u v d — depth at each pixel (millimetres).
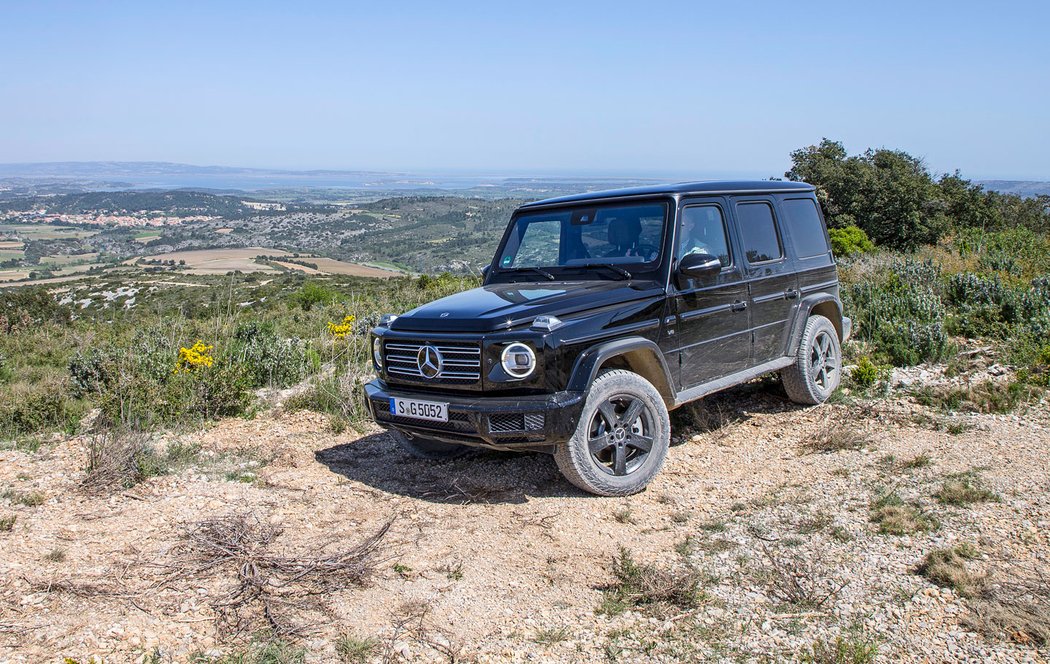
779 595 3393
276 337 9680
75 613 3396
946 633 2994
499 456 5781
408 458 5852
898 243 30766
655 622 3242
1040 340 7500
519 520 4535
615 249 5605
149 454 5773
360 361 9148
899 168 30938
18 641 3148
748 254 6051
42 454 6172
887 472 4879
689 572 3658
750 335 6016
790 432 5984
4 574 3811
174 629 3262
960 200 32562
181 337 10094
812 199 7160
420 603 3496
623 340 4945
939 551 3623
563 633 3178
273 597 3551
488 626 3275
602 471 4824
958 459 4992
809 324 6578
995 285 9695
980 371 7066
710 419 6332
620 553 3973
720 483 5012
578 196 6121
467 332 4750
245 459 5902
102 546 4191
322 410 7406
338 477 5453
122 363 8062
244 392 7723
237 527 4391
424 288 16953
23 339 13867
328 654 3062
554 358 4613
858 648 2859
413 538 4297
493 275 6148
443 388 4879
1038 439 5242
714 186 5953
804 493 4656
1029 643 2896
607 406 4863
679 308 5348
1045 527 3850
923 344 7789
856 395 6801
